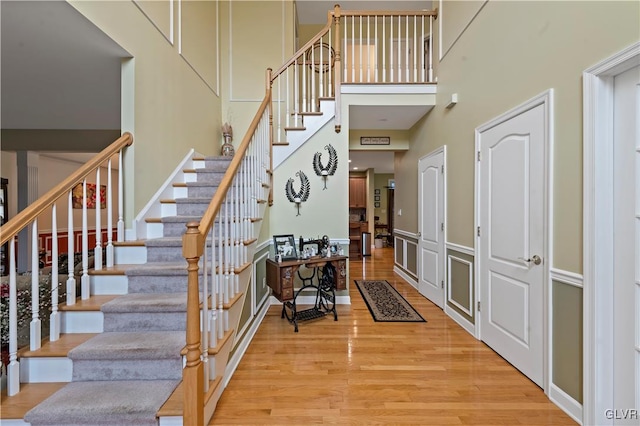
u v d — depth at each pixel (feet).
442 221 11.50
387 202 33.37
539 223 6.45
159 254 7.96
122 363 5.65
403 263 16.97
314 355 8.05
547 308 6.22
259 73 15.66
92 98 9.84
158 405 4.94
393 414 5.76
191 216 9.38
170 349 5.63
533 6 6.55
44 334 6.49
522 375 7.03
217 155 14.90
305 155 12.29
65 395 5.15
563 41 5.75
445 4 11.19
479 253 8.82
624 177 4.89
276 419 5.61
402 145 15.98
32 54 7.41
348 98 12.24
